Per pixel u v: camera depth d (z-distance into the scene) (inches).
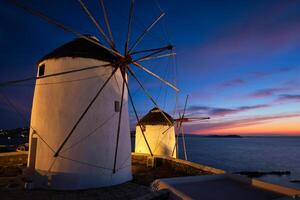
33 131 397.7
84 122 380.2
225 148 4896.7
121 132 433.4
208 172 407.8
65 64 392.2
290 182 1562.5
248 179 234.2
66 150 365.4
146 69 414.6
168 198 201.6
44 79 401.1
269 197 186.2
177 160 519.2
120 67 407.8
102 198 310.7
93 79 400.2
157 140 792.3
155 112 842.2
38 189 347.6
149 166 559.5
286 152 3927.2
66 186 354.0
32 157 402.9
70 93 385.1
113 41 407.8
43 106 391.2
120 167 415.8
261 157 3041.3
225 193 198.7
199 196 189.6
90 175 370.0
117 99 434.9
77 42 432.8
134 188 367.6
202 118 802.2
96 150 382.3
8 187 348.5
